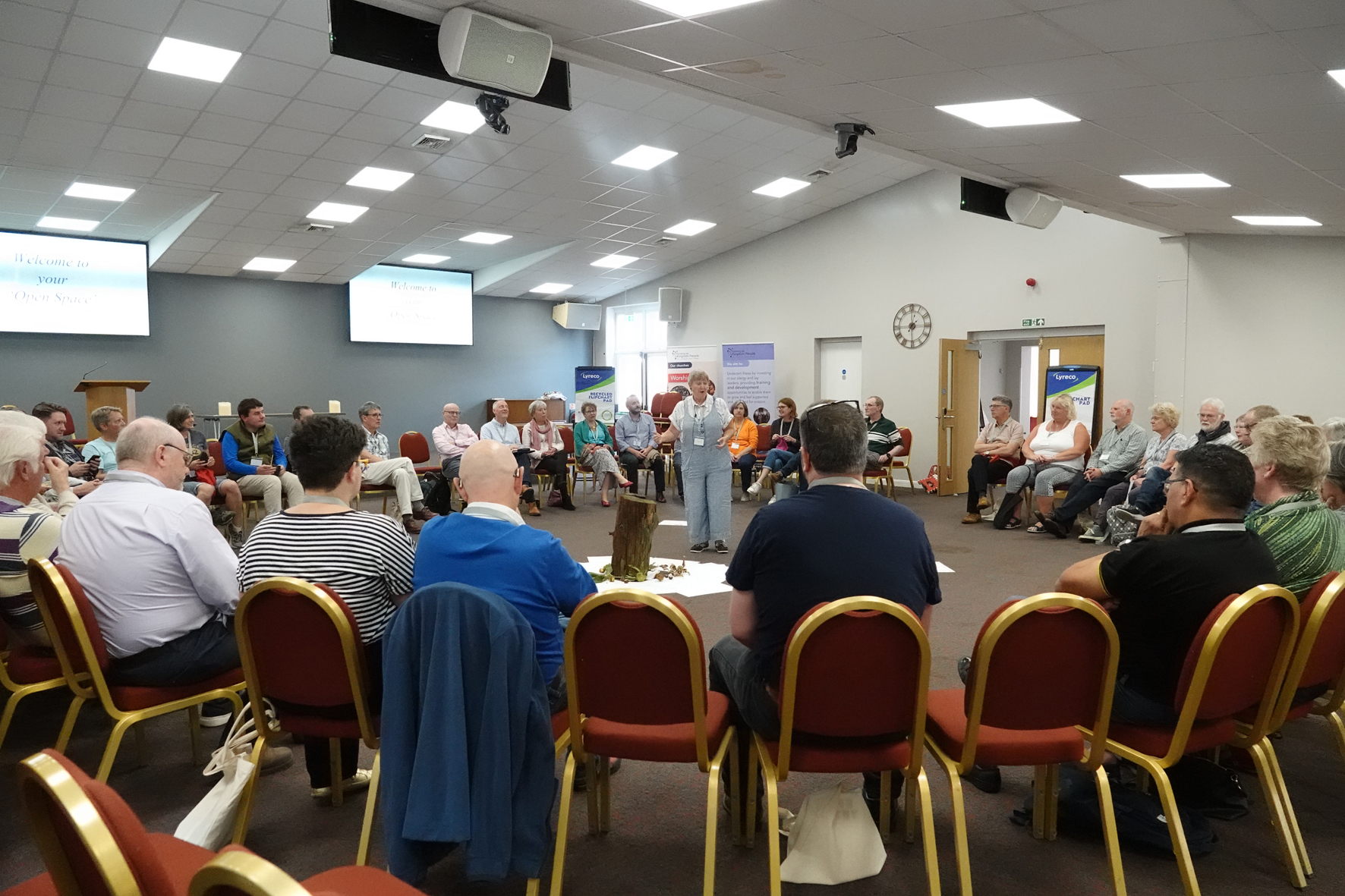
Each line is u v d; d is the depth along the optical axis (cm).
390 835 170
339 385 1235
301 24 553
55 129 675
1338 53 300
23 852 211
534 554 198
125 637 224
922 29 323
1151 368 866
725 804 235
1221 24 286
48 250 976
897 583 186
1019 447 769
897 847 214
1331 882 197
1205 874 200
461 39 334
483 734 168
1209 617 178
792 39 349
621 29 352
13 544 239
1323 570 216
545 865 204
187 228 927
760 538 189
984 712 181
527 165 867
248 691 204
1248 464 198
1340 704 219
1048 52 335
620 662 181
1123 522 602
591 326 1466
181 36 555
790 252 1197
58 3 504
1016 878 199
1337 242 730
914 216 1056
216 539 235
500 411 840
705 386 622
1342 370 735
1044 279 943
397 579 214
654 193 1001
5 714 241
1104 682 178
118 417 570
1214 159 482
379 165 825
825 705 175
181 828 191
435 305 1303
